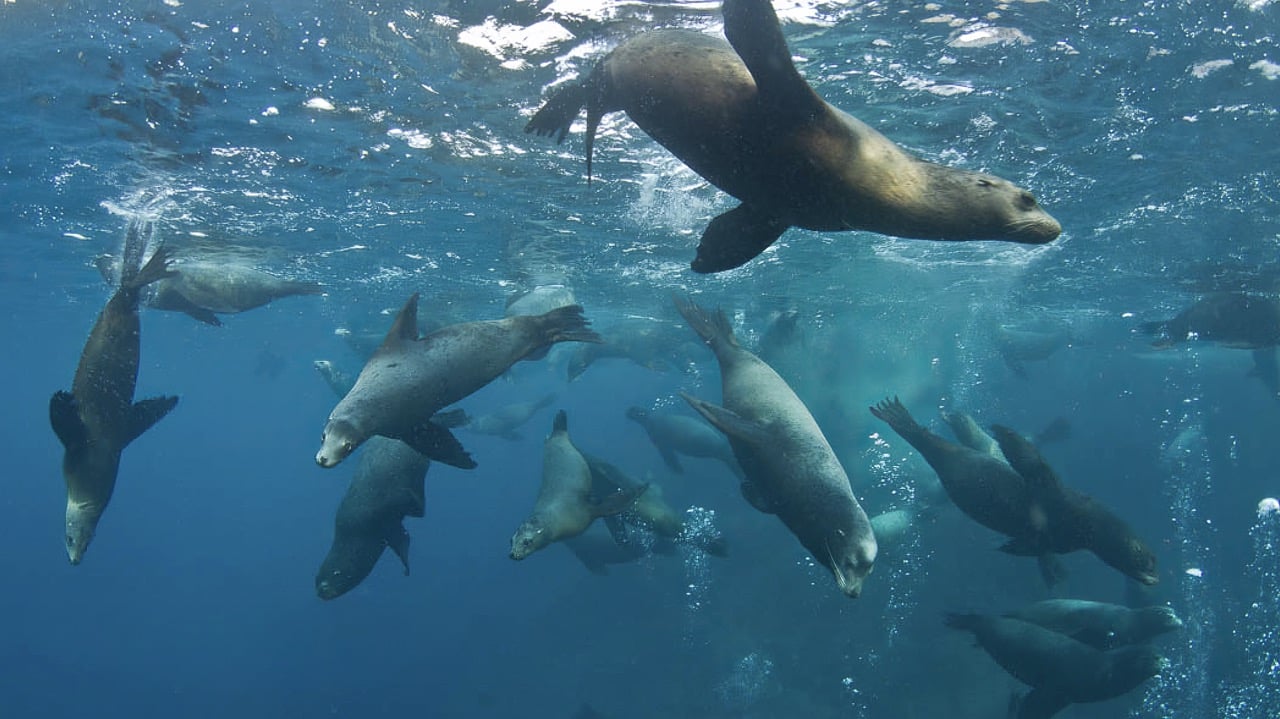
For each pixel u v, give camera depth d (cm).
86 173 1188
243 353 4706
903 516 1431
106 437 555
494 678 2561
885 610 2009
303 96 904
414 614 3697
